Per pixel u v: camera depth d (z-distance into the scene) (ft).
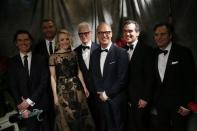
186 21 14.07
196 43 13.98
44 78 12.46
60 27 15.05
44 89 12.48
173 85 11.47
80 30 12.89
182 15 14.10
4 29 15.55
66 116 12.37
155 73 11.84
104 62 12.32
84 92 12.73
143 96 11.94
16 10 15.35
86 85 12.84
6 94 13.07
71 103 12.32
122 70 12.09
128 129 12.53
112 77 12.21
